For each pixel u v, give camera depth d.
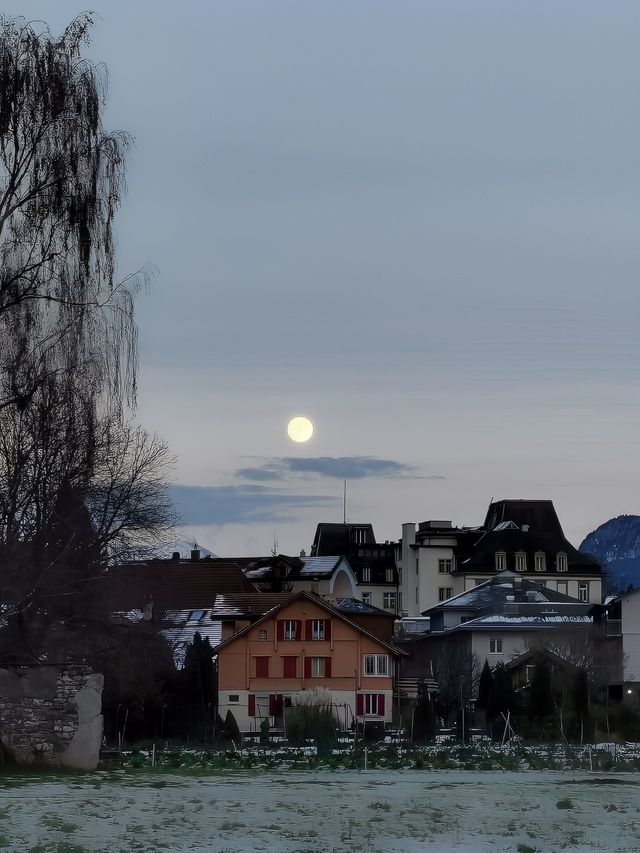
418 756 68.94
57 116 48.69
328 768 61.53
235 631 115.94
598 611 129.12
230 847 29.34
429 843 30.80
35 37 49.38
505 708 91.25
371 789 46.19
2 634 54.72
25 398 49.94
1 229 48.88
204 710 87.94
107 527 68.94
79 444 52.75
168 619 103.69
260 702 109.12
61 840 29.92
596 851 29.89
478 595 146.25
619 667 123.38
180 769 56.41
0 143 48.66
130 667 82.88
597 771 61.81
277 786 47.34
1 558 53.69
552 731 87.12
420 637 144.25
